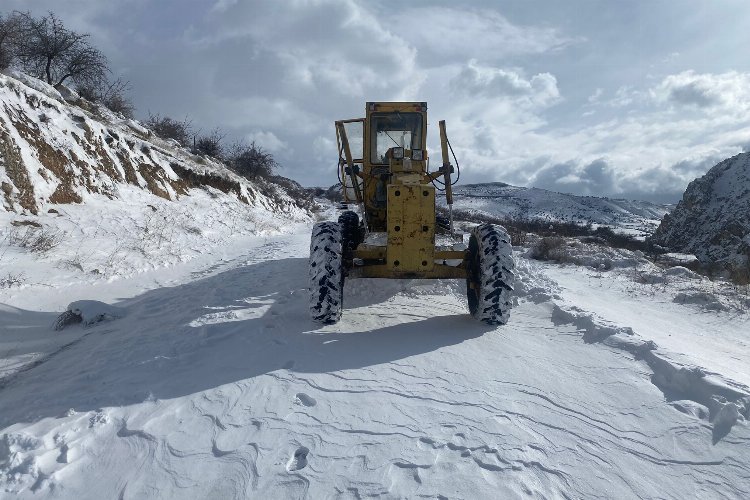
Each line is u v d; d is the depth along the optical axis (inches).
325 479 92.0
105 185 472.7
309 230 797.2
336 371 139.7
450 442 103.3
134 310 235.9
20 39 591.2
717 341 200.7
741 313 247.8
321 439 105.3
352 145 256.4
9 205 335.9
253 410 118.1
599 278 354.3
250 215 717.9
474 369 142.1
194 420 114.5
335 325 186.1
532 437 106.3
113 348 171.6
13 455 98.8
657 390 128.6
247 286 269.4
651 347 151.4
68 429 110.7
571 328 184.7
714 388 120.0
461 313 208.2
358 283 259.0
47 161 398.6
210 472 95.6
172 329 187.5
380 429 108.8
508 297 177.0
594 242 852.0
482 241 183.3
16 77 508.4
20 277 262.5
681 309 261.3
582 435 108.0
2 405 128.6
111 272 308.8
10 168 348.2
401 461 97.0
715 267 463.8
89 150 478.6
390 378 135.1
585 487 91.0
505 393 127.2
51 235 326.3
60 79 684.7
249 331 177.8
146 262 348.5
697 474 95.6
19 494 90.1
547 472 94.7
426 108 246.1
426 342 165.3
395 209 178.5
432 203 179.8
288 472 94.7
